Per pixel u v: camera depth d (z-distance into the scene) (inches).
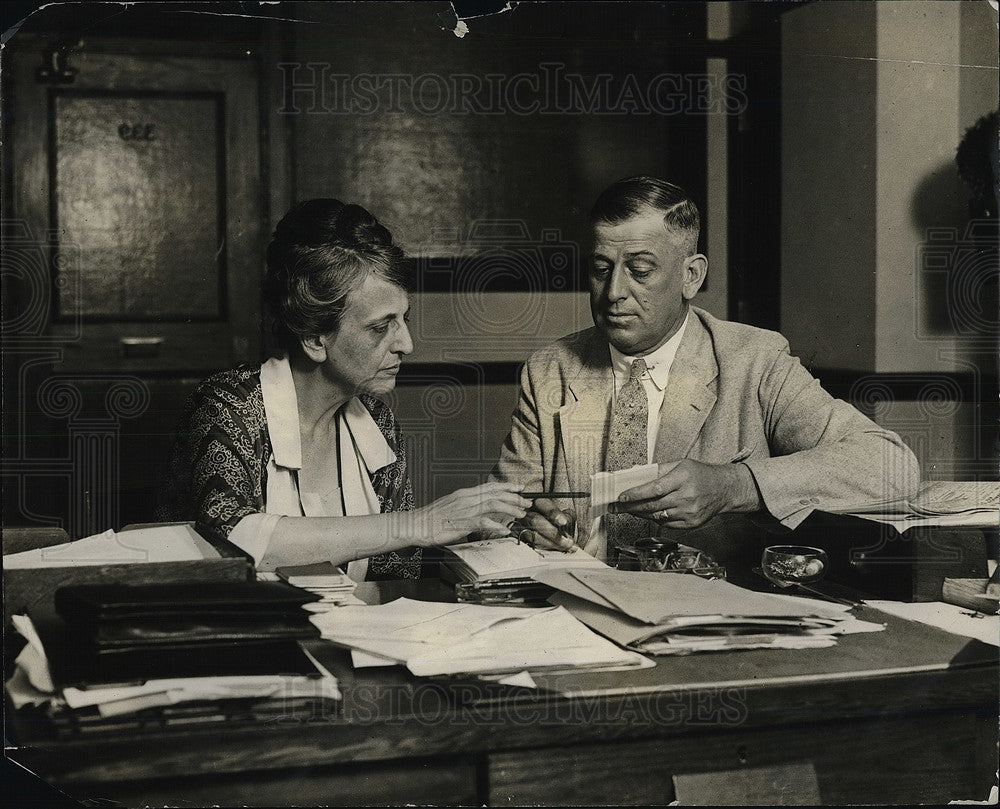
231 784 44.8
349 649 54.3
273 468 77.5
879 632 57.0
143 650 45.8
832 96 122.0
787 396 92.9
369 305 78.7
